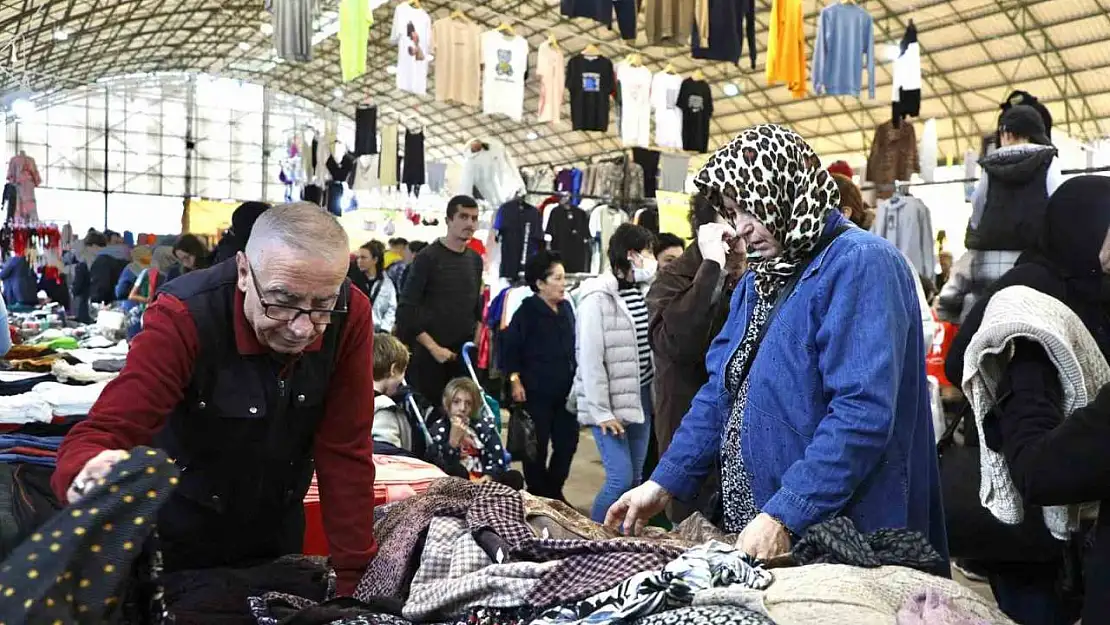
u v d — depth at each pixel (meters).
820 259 1.65
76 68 25.39
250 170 27.55
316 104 27.72
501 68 7.78
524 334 4.55
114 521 1.00
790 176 1.64
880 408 1.52
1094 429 1.36
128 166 26.33
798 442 1.65
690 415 1.94
